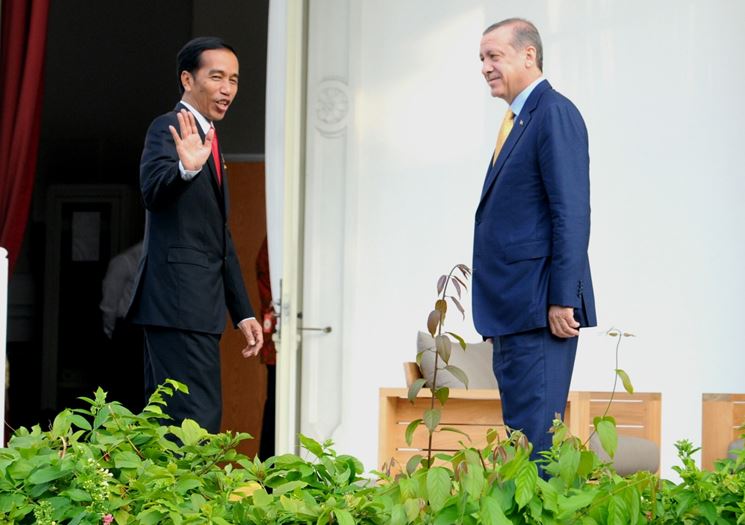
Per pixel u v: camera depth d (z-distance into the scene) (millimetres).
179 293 9359
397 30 17078
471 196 16891
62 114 20875
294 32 13523
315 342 16766
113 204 20078
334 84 17000
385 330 16828
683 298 16516
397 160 17000
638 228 16625
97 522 4832
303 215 15773
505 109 16891
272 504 4770
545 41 16906
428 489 4523
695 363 16438
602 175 16703
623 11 16812
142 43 20875
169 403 9406
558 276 8781
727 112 16641
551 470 4945
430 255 16891
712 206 16562
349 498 4766
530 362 8945
